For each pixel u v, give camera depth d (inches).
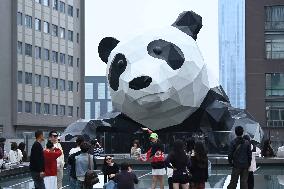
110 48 952.9
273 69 2219.5
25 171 997.8
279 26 2224.4
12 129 2546.8
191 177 534.6
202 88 943.0
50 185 571.5
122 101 911.0
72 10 3100.4
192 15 955.3
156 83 865.5
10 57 2551.7
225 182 792.3
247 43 2240.4
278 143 2138.3
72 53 3102.9
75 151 581.3
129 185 501.7
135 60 880.3
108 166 576.7
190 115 971.9
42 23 2807.6
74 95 3125.0
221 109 975.6
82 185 538.0
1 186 786.2
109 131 1030.4
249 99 2230.6
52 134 597.6
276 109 2217.0
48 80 2864.2
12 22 2566.4
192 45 925.2
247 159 585.3
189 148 558.6
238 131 591.8
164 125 971.9
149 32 906.7
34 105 2726.4
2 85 2498.8
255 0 2237.9
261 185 755.4
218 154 986.7
